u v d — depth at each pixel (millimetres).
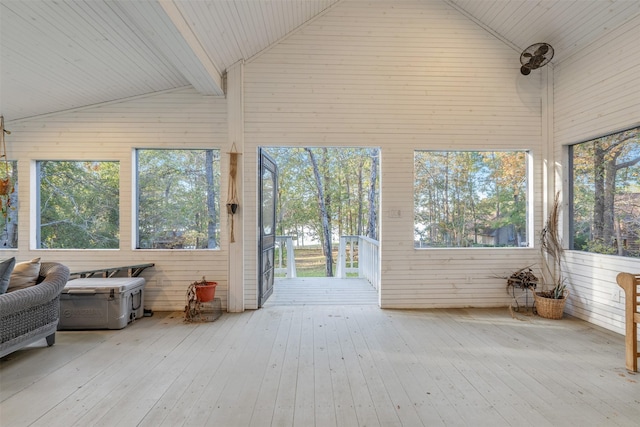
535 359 2684
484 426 1829
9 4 2418
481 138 4164
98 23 2746
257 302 4117
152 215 4258
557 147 4035
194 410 1975
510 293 4188
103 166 4223
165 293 4105
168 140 4125
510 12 3766
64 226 4203
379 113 4121
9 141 4055
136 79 3752
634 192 3203
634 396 2125
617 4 3033
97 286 3410
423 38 4137
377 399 2096
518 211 4355
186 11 2715
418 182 4336
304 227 9961
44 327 2842
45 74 3340
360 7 4113
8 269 2672
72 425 1832
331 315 3875
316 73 4098
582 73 3652
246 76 4074
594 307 3547
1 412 1946
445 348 2908
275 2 3332
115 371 2473
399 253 4148
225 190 4141
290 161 9398
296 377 2381
